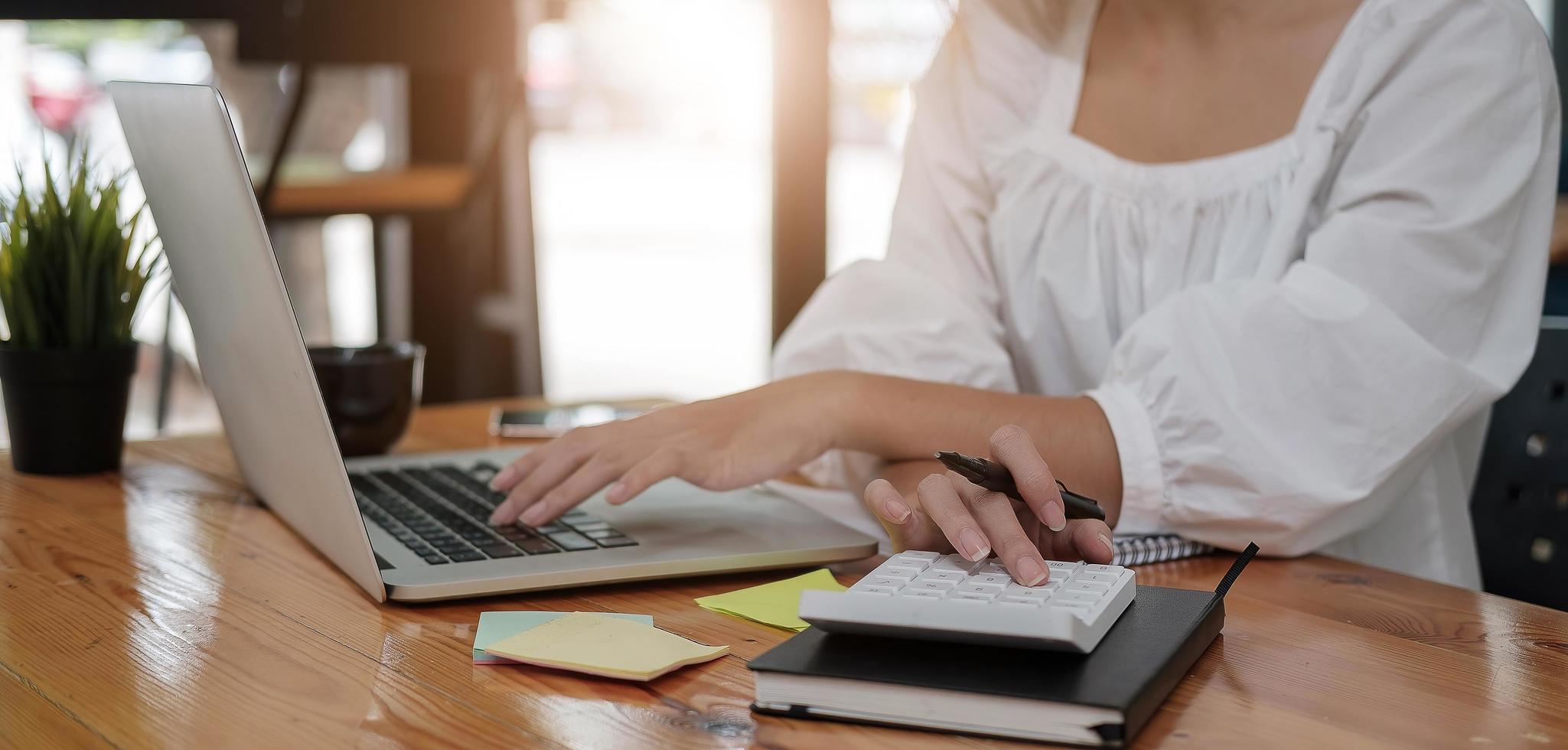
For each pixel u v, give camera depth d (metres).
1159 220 1.06
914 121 1.24
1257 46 1.04
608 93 6.30
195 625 0.69
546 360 4.59
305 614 0.71
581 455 0.85
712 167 8.24
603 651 0.62
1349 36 0.96
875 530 0.89
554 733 0.54
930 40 2.23
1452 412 0.85
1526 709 0.57
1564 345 1.05
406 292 2.82
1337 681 0.60
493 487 0.86
